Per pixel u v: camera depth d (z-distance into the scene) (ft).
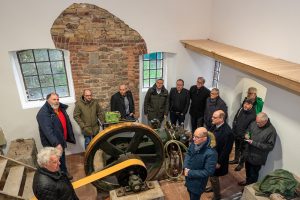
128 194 9.96
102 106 15.57
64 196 7.34
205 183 9.32
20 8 11.93
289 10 10.33
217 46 14.07
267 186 9.77
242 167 13.46
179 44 15.83
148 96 15.56
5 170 11.12
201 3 15.29
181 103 15.76
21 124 13.96
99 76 14.73
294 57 10.41
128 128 10.25
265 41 11.87
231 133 9.84
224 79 15.53
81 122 13.67
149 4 14.15
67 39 13.24
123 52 14.65
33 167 12.09
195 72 17.17
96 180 10.14
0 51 12.29
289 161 10.75
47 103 11.50
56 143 11.26
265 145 10.54
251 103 12.46
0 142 13.34
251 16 12.53
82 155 15.42
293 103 10.16
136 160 10.03
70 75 14.51
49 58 14.02
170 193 11.77
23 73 13.79
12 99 13.37
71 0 12.62
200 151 8.73
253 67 9.89
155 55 16.66
